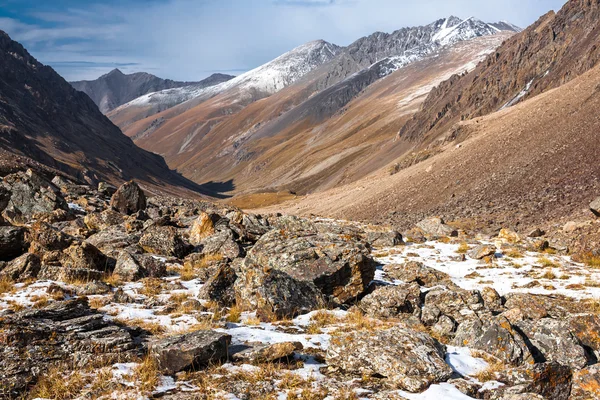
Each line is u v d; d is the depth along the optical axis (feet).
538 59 619.67
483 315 49.90
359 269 57.47
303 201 549.95
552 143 287.89
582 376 35.83
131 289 55.57
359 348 36.06
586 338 44.57
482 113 632.38
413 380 32.73
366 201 380.78
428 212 281.13
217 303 52.01
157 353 34.42
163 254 77.97
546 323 44.83
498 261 85.61
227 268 56.34
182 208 125.59
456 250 96.37
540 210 209.46
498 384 34.50
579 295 62.49
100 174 613.52
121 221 97.66
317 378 34.12
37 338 34.94
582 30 595.06
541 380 34.42
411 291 52.95
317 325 46.03
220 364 35.06
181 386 31.99
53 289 49.65
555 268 79.36
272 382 32.91
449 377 34.27
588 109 300.61
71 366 33.60
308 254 58.54
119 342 36.37
